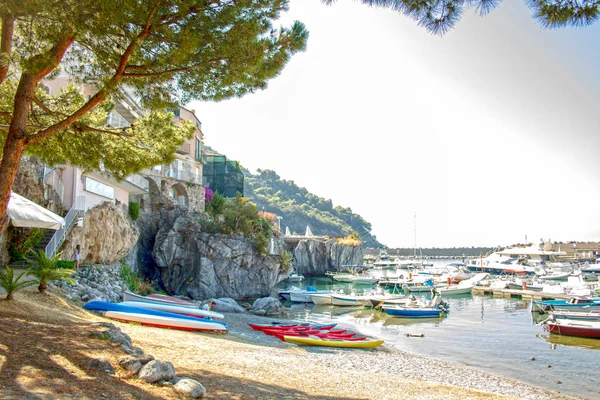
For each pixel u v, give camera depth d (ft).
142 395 24.30
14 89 45.21
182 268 141.59
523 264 342.23
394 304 138.51
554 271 295.28
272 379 37.73
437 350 84.58
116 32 33.12
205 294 136.87
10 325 34.94
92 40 35.53
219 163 219.20
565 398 55.47
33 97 37.32
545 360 77.30
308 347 74.79
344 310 140.05
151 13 31.22
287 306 147.23
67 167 89.45
